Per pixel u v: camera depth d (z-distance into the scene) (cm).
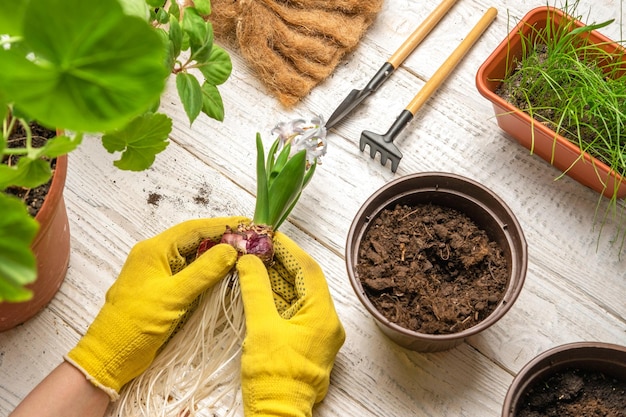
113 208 93
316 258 92
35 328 88
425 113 97
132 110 51
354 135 96
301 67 97
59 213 81
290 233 92
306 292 85
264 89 98
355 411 86
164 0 71
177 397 87
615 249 92
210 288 86
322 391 84
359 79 98
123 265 89
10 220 54
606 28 99
